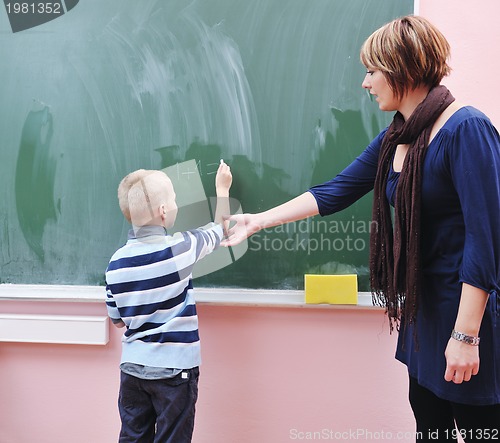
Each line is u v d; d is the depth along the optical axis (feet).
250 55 4.81
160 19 4.86
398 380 5.01
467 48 4.65
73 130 5.05
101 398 5.30
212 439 5.25
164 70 4.91
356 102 4.76
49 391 5.34
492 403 3.41
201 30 4.83
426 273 3.60
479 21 4.62
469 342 3.24
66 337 5.14
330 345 5.04
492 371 3.40
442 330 3.52
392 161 3.85
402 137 3.56
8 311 5.27
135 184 4.44
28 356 5.31
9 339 5.18
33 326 5.16
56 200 5.13
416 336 3.56
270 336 5.08
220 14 4.80
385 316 4.94
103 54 4.95
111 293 4.47
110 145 5.03
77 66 4.98
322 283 4.90
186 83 4.90
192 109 4.91
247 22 4.78
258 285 5.04
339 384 5.07
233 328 5.10
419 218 3.49
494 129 3.33
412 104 3.65
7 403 5.39
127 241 4.68
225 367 5.15
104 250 5.14
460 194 3.26
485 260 3.15
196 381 4.48
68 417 5.35
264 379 5.13
